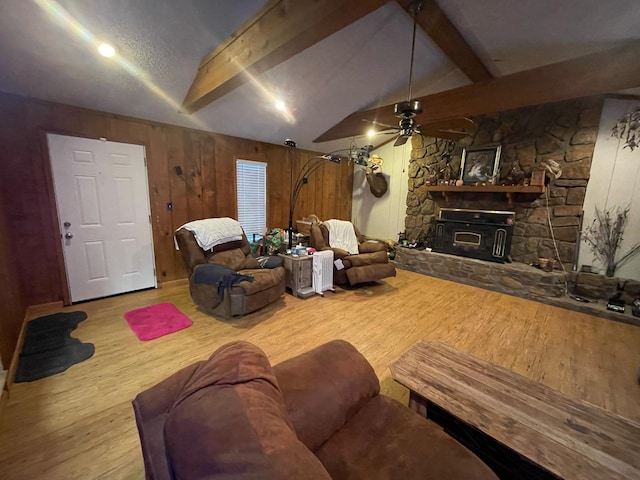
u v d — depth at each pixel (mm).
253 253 3871
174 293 3504
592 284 3527
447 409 1173
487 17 2039
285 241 4008
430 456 961
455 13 2002
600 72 2330
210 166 3955
